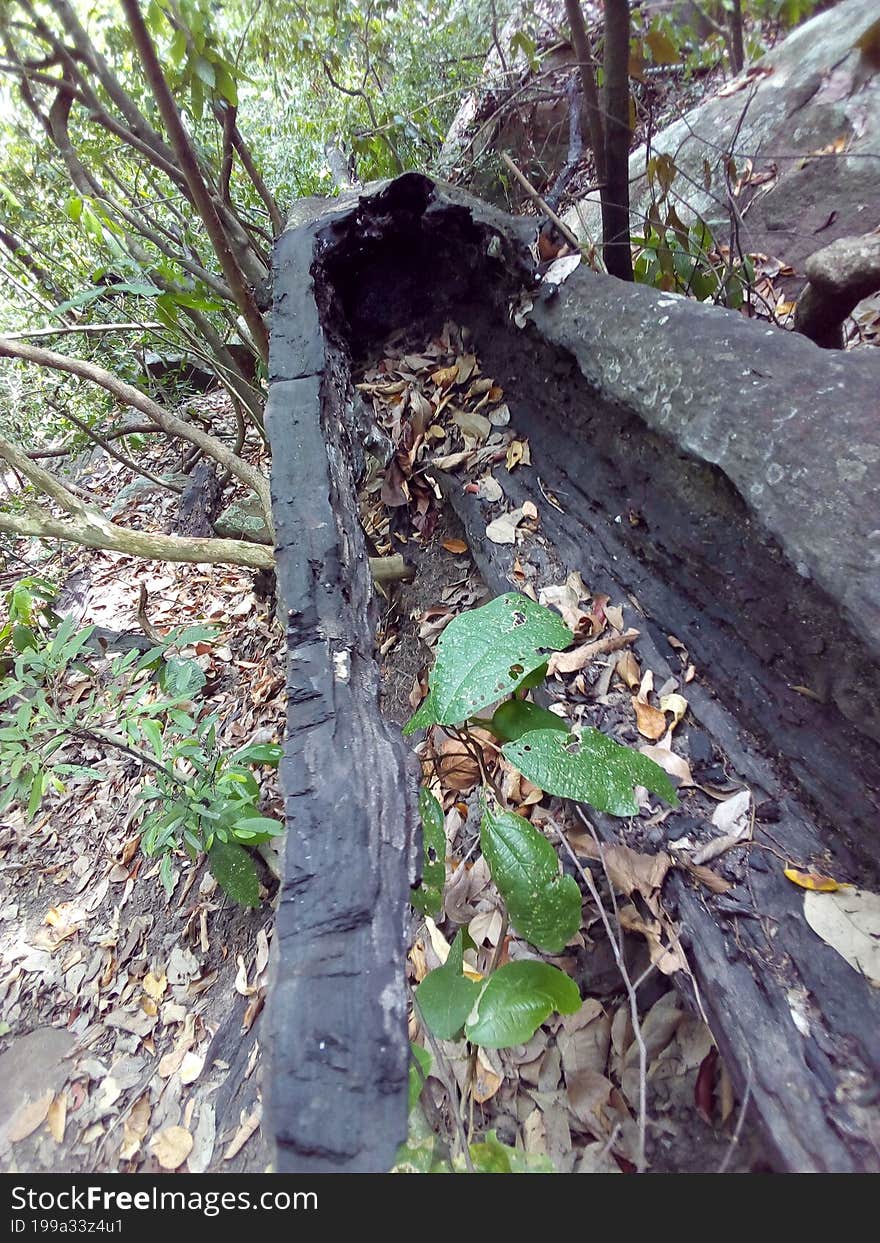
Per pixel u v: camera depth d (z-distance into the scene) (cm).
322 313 192
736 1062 91
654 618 147
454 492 197
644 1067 93
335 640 116
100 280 288
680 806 119
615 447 157
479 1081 122
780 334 125
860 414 108
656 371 134
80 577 358
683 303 142
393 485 218
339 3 260
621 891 115
